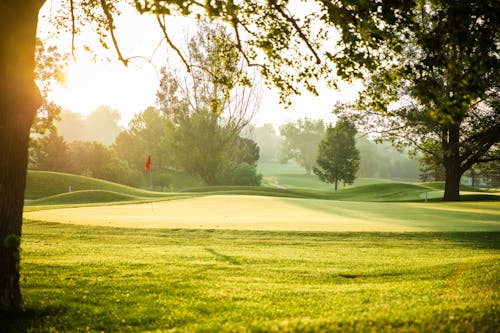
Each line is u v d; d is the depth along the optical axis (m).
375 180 123.44
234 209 25.95
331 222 18.81
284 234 15.80
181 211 24.50
